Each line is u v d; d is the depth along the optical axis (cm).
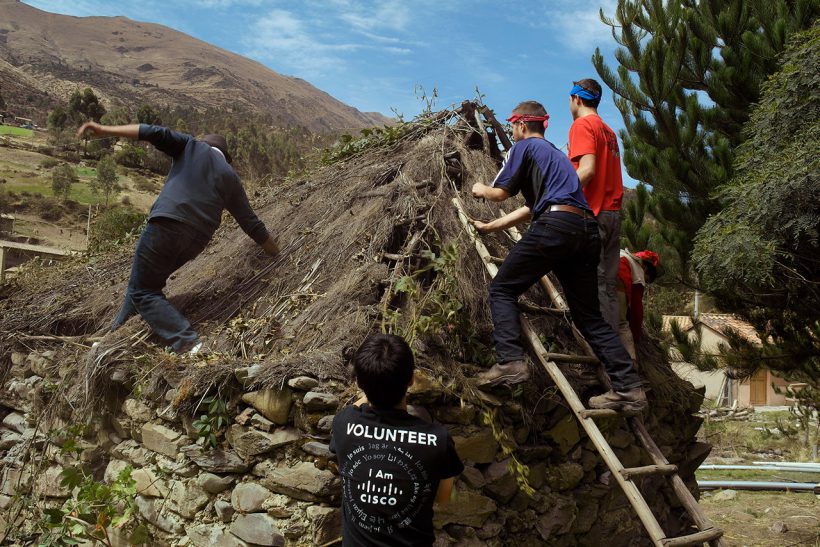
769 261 665
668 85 902
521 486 358
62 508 452
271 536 334
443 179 498
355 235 466
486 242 472
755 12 888
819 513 860
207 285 501
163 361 406
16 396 554
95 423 457
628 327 488
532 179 379
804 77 673
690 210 920
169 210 437
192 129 18525
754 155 729
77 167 10106
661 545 316
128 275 597
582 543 449
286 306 435
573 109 447
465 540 371
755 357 903
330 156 672
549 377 424
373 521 246
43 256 931
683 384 570
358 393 337
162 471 394
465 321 404
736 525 804
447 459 254
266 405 352
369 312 396
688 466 572
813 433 1522
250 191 702
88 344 503
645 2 964
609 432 462
